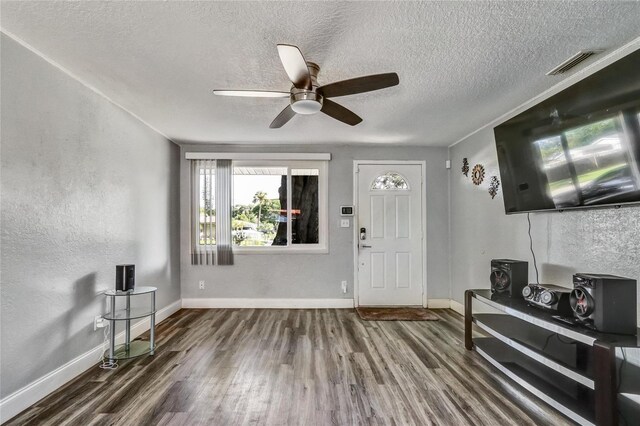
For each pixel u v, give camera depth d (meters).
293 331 3.58
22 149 2.06
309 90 2.13
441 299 4.64
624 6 1.67
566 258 2.57
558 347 2.27
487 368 2.66
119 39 1.99
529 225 3.01
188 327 3.71
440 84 2.61
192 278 4.59
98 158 2.80
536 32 1.91
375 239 4.67
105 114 2.89
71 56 2.19
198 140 4.34
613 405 1.63
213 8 1.69
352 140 4.36
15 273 2.01
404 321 3.96
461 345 3.17
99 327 2.78
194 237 4.57
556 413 2.04
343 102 2.98
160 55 2.17
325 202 4.66
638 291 2.01
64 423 1.92
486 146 3.69
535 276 2.93
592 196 2.13
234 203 4.72
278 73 2.42
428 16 1.76
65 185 2.42
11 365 1.98
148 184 3.69
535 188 2.65
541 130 2.51
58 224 2.35
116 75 2.47
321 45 2.04
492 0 1.63
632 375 1.95
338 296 4.63
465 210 4.21
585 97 2.10
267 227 4.71
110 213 2.98
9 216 1.98
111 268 2.99
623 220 2.11
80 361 2.55
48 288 2.26
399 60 2.23
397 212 4.69
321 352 2.99
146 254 3.65
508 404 2.14
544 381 2.17
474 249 3.98
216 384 2.39
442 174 4.70
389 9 1.70
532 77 2.49
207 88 2.68
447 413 2.04
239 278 4.61
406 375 2.54
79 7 1.69
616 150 1.93
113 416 1.99
